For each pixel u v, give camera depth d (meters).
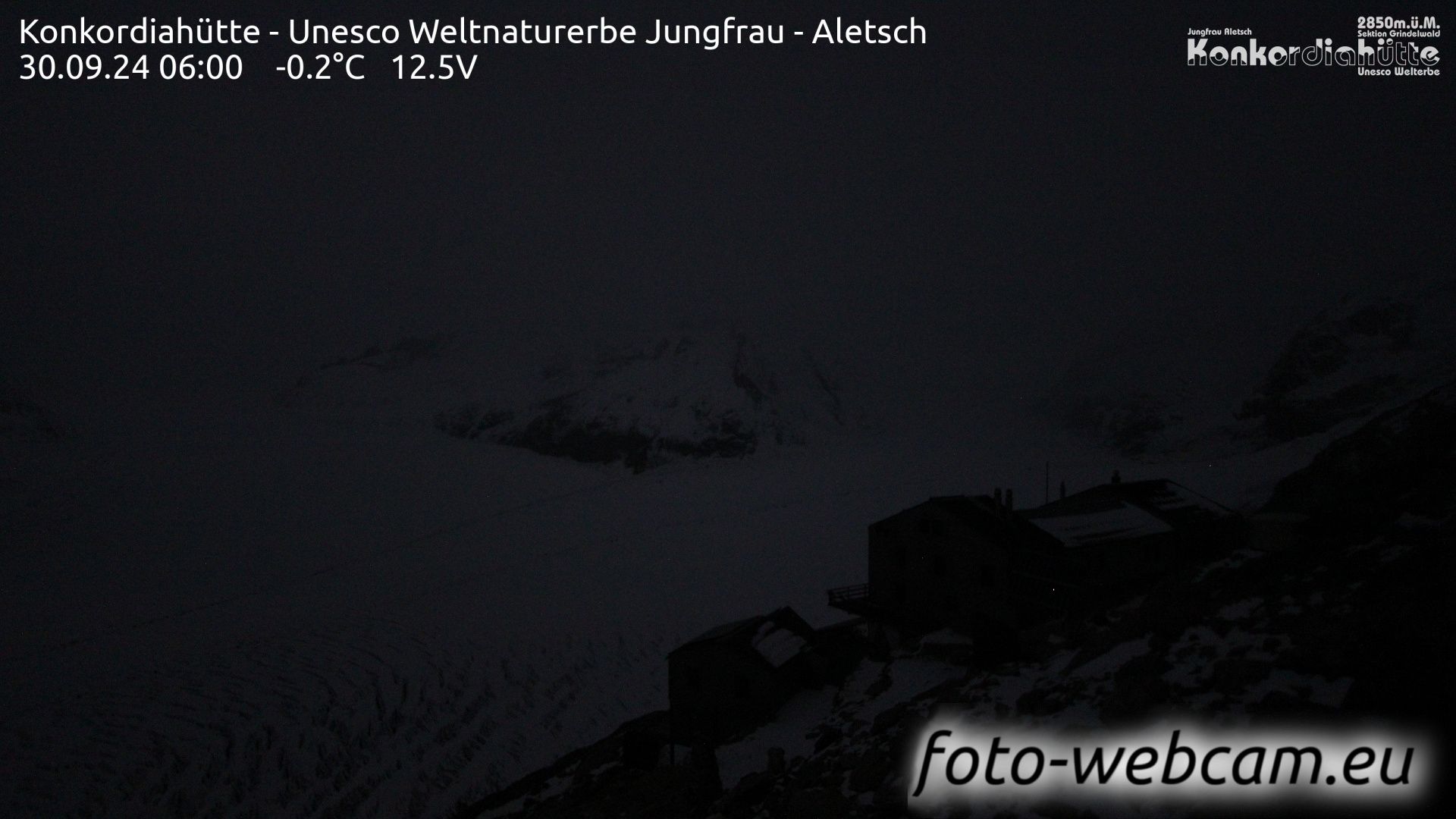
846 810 9.84
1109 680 10.32
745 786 12.30
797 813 10.32
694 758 13.50
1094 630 15.70
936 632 21.45
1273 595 10.27
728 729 23.34
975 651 16.22
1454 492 10.62
